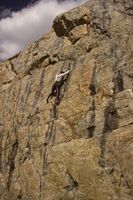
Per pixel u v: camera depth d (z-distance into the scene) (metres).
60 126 17.08
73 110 16.78
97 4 18.38
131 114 14.40
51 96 18.58
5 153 21.05
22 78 22.39
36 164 17.86
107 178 14.20
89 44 17.70
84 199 14.84
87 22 18.36
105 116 15.28
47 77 19.84
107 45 16.78
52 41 20.88
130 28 16.45
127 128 14.25
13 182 19.44
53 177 16.41
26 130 19.53
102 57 16.66
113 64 16.06
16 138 20.34
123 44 16.23
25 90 21.33
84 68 17.20
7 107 22.61
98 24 17.62
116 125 14.73
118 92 15.27
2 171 20.86
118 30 16.73
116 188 13.81
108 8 17.77
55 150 16.70
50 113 18.11
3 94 23.97
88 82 16.66
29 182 18.00
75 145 15.84
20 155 19.45
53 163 16.59
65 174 15.91
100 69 16.42
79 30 18.61
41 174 17.27
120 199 13.59
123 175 13.73
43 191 16.81
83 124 15.99
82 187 15.02
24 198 18.22
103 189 14.22
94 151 14.98
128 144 13.94
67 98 17.39
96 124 15.46
